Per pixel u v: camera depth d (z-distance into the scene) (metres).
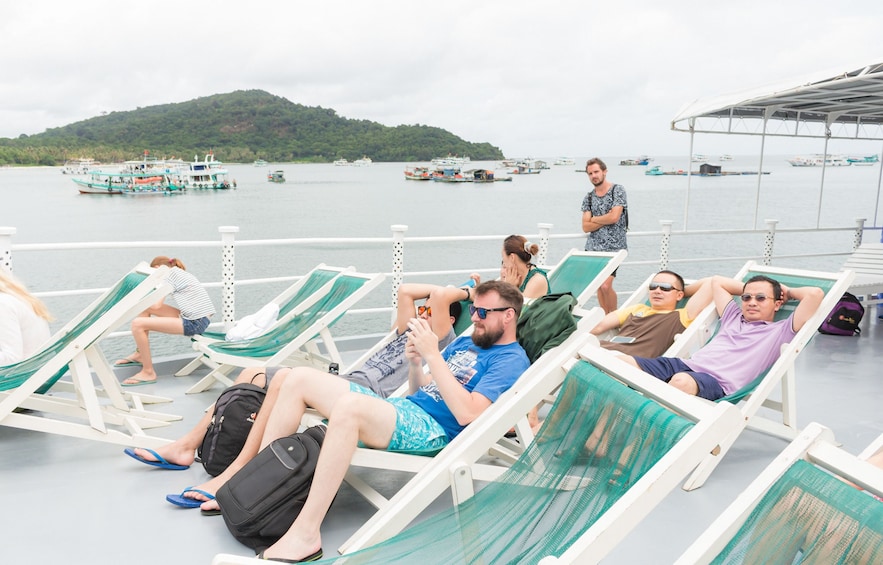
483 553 1.79
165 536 2.47
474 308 2.78
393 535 2.04
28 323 3.58
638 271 43.53
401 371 3.37
